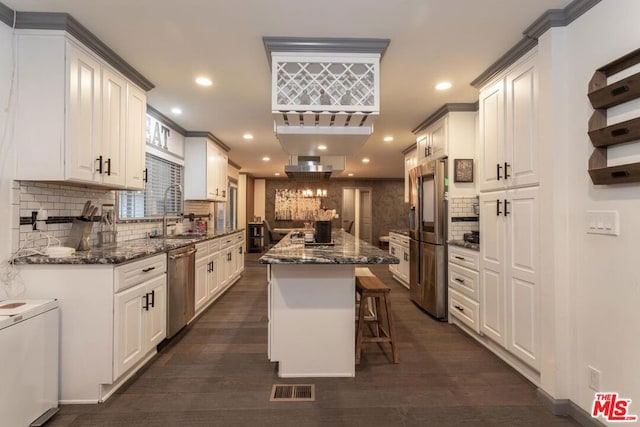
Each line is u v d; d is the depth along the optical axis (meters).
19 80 1.91
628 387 1.50
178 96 3.10
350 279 2.24
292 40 2.10
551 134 1.85
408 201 5.47
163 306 2.62
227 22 1.93
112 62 2.32
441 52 2.28
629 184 1.49
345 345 2.24
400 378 2.20
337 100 2.24
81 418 1.76
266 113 3.61
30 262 1.88
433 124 3.73
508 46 2.19
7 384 1.52
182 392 2.02
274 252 2.23
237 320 3.42
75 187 2.46
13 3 1.78
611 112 1.59
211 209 5.64
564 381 1.83
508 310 2.32
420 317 3.52
